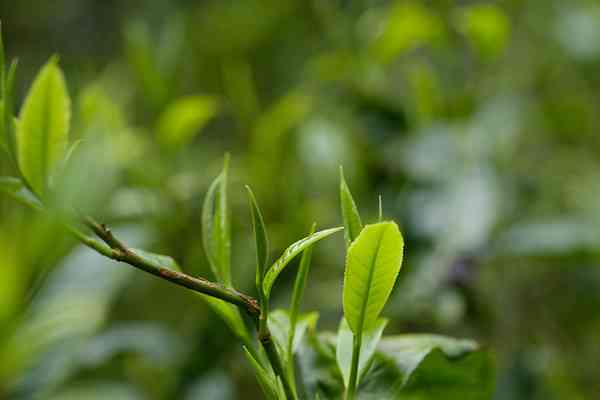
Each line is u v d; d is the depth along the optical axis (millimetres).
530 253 746
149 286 1000
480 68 879
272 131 818
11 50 1420
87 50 1433
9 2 1451
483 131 827
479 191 730
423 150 782
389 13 859
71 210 371
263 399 924
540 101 998
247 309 377
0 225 680
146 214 763
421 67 807
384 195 795
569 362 904
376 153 818
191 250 768
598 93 1016
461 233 709
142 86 780
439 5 859
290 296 752
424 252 721
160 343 712
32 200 386
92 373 825
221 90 1202
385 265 362
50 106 388
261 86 1222
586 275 907
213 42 1233
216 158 1005
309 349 429
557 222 770
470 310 729
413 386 421
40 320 662
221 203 400
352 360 381
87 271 699
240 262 773
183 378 724
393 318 722
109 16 1446
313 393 420
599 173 962
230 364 789
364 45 865
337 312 804
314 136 792
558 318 922
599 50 926
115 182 759
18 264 631
